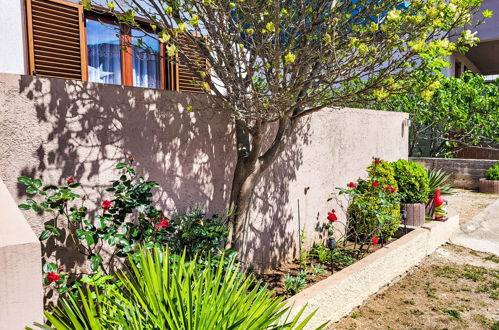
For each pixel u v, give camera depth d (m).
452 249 7.18
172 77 6.61
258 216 5.31
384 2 4.09
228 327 2.26
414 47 3.43
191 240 3.87
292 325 2.50
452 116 14.00
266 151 5.24
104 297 2.77
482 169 12.98
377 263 5.26
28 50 4.91
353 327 4.40
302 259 5.61
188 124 4.34
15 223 2.09
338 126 6.99
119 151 3.71
